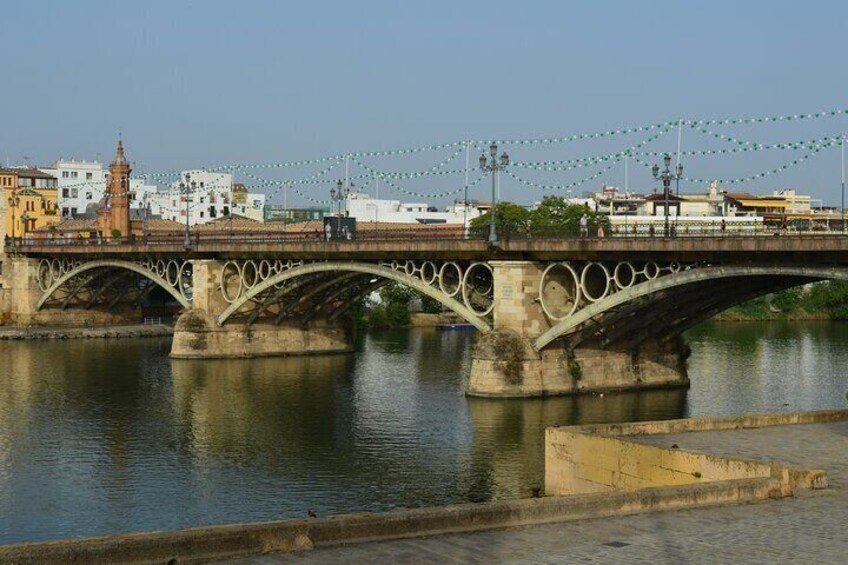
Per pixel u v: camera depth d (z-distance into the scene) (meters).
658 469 36.34
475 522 26.47
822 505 30.05
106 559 22.02
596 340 83.25
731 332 139.75
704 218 157.50
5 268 147.12
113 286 145.25
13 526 47.19
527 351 79.94
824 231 76.88
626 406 75.75
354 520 25.03
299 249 99.19
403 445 63.41
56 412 76.19
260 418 73.50
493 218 81.19
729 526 27.48
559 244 75.94
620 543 25.61
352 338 118.81
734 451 38.03
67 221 186.62
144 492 52.84
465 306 84.12
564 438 39.81
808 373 95.38
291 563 23.27
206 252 111.62
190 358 109.19
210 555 23.33
